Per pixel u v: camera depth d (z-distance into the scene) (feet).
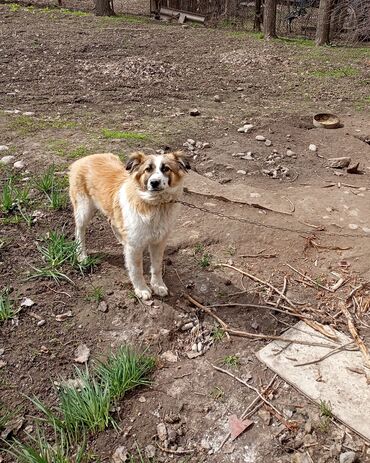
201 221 6.42
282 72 13.98
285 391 4.14
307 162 8.57
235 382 4.24
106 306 5.00
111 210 4.98
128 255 4.86
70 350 4.52
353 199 7.28
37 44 14.93
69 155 7.80
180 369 4.39
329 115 10.37
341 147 9.21
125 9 24.18
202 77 13.16
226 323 4.88
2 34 15.87
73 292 5.17
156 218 4.56
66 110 10.02
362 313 5.01
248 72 13.85
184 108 10.67
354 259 5.85
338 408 3.94
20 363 4.35
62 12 20.61
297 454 3.64
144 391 4.17
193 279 5.45
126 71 12.95
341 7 18.01
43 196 6.74
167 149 8.34
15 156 7.73
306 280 5.49
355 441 3.71
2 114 9.46
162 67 13.52
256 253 5.93
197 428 3.88
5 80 11.70
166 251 5.86
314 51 16.39
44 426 3.86
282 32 20.40
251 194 7.16
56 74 12.42
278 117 10.41
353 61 15.19
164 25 19.92
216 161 8.19
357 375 4.24
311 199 7.20
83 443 3.67
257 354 4.48
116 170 5.17
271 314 4.98
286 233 6.28
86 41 15.70
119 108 10.41
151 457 3.67
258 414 3.96
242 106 11.08
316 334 4.71
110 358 4.37
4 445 3.72
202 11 21.95
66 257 5.49
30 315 4.84
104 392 3.92
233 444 3.75
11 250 5.70
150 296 5.10
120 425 3.89
